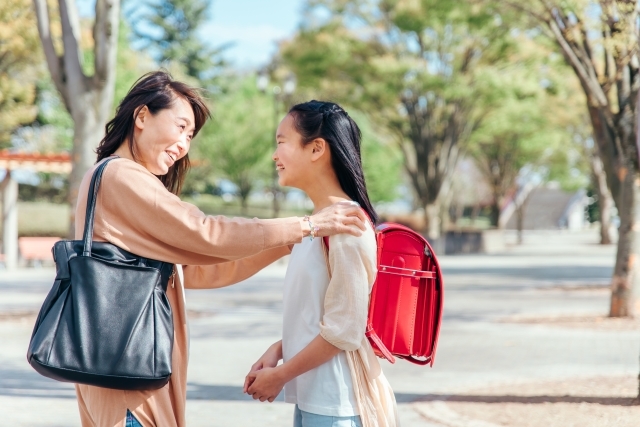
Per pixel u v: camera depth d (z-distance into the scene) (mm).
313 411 2338
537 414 5484
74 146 11039
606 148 11211
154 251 2387
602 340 9555
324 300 2342
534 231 89375
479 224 79500
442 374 7367
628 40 8688
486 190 63719
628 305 11367
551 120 32750
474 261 30766
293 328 2400
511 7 11734
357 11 27062
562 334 10102
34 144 32531
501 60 25922
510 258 33344
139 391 2340
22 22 16000
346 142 2443
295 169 2445
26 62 21344
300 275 2381
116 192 2379
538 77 24938
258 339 9836
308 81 27609
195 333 10391
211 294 16391
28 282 18719
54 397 6320
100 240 2389
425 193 32250
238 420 5547
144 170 2434
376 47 27219
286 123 2463
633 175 10711
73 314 2223
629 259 11242
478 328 10766
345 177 2461
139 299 2273
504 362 8031
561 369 7586
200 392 6562
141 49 52000
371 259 2322
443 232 37188
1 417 5582
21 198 33031
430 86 26031
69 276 2279
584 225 94438
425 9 24297
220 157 43688
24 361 8023
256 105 43781
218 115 42812
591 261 30547
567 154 44594
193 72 52344
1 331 10164
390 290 2504
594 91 10781
